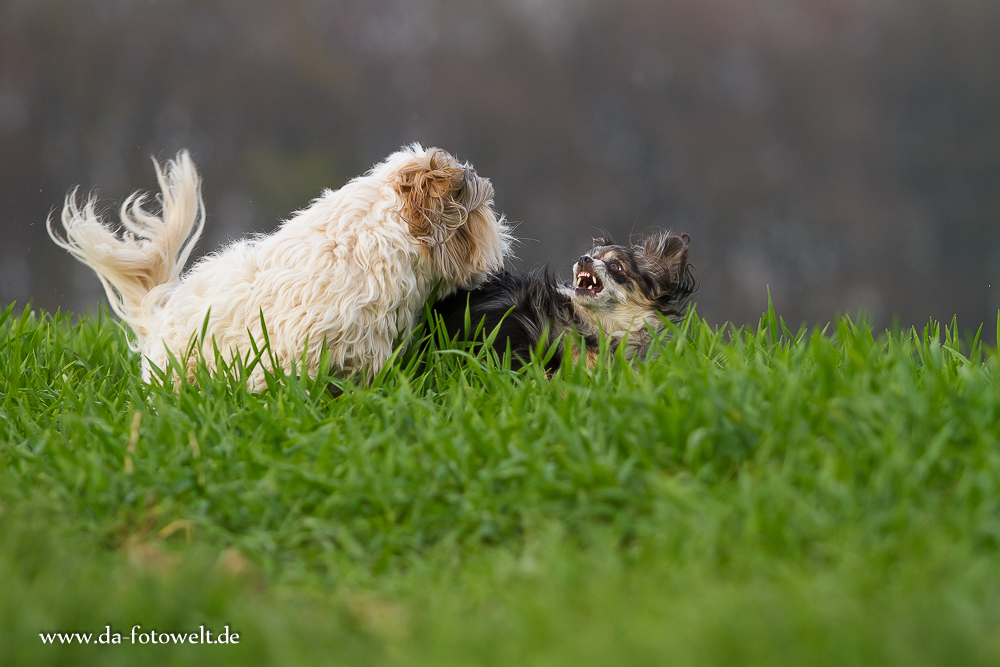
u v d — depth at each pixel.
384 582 6.01
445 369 9.29
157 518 6.59
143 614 5.25
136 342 11.10
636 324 10.45
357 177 9.61
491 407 7.90
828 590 5.12
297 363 8.78
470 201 9.52
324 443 7.11
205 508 6.67
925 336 9.34
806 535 5.78
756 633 4.79
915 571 5.29
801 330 9.66
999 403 6.73
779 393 7.13
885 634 4.71
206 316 8.66
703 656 4.64
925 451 6.38
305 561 6.34
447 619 5.21
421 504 6.53
